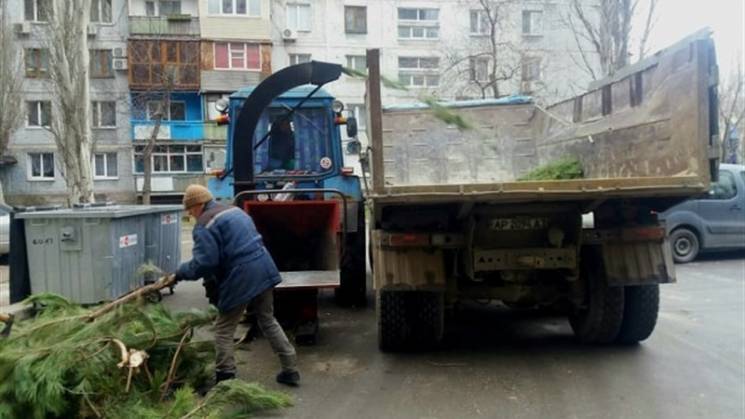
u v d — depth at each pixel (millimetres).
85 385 3680
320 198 7910
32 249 7137
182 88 32375
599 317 5496
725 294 8508
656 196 4695
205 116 32812
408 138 7316
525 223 5137
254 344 6121
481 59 28297
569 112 6855
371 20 34219
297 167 8000
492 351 5723
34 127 32469
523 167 7562
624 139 5598
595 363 5273
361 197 7891
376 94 4660
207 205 4684
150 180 31203
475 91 27594
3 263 13273
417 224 5148
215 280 4656
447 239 5102
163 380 4363
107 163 32906
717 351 5621
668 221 11320
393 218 5148
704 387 4645
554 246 5148
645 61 5172
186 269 4520
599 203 4852
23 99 30297
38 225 7113
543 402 4367
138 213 7746
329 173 7949
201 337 5707
